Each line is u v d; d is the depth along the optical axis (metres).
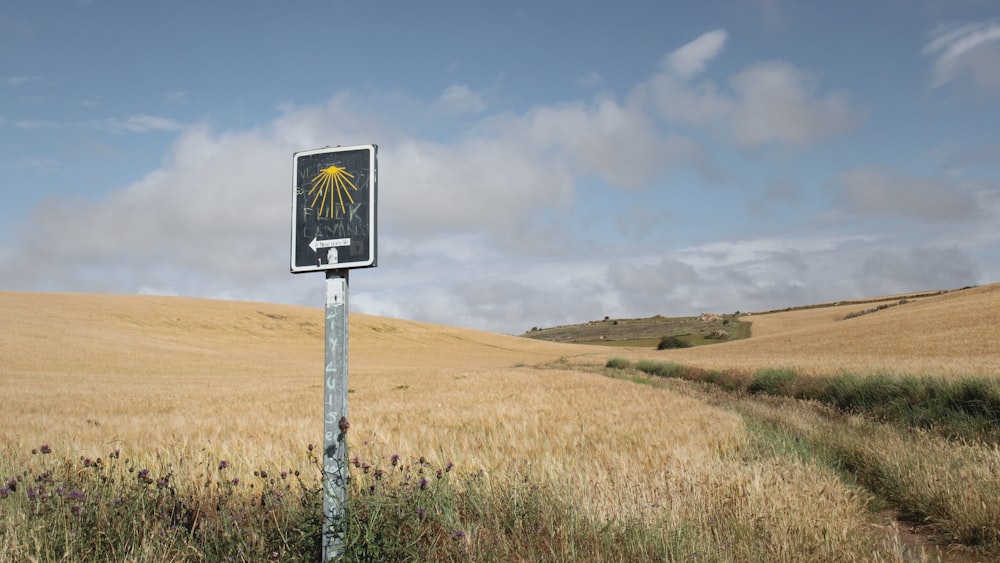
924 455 8.84
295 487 6.25
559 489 6.15
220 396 26.11
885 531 6.88
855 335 55.00
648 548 5.05
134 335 66.31
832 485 7.30
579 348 99.75
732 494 6.43
